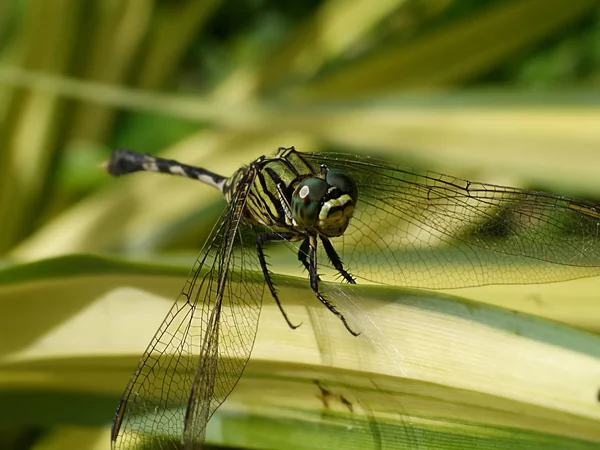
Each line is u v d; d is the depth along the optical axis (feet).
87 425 0.40
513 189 0.40
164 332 0.36
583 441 0.35
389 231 0.42
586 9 0.55
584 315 0.41
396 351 0.36
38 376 0.40
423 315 0.36
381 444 0.36
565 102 0.48
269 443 0.37
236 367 0.36
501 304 0.41
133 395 0.35
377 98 0.51
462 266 0.41
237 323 0.37
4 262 0.39
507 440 0.35
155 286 0.38
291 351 0.37
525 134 0.48
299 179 0.41
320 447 0.37
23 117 0.55
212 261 0.37
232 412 0.38
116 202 0.54
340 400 0.37
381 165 0.42
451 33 0.55
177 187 0.54
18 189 0.55
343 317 0.37
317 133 0.52
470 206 0.41
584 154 0.47
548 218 0.40
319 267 0.41
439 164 0.53
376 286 0.37
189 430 0.34
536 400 0.35
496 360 0.35
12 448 0.46
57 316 0.38
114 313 0.38
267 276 0.37
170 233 0.53
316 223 0.40
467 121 0.49
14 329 0.38
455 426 0.36
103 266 0.37
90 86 0.53
